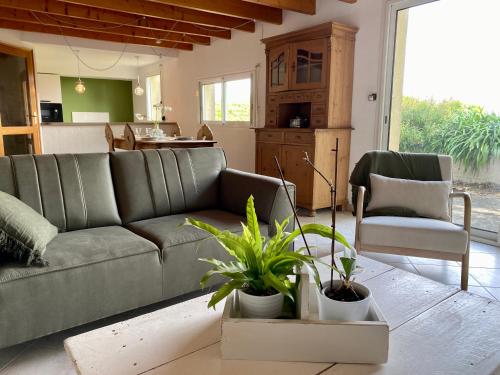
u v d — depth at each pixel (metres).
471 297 1.26
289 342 0.93
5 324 1.43
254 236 1.05
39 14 5.09
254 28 5.35
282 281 1.00
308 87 4.09
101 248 1.70
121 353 0.97
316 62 3.97
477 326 1.08
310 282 1.09
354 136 4.10
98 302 1.65
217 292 0.96
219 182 2.64
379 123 3.84
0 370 1.51
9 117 5.48
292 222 2.34
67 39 6.23
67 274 1.55
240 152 5.98
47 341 1.71
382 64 3.73
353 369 0.91
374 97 3.84
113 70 9.19
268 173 4.54
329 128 3.93
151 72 8.80
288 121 4.62
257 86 5.46
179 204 2.44
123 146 5.01
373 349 0.92
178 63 7.46
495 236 3.06
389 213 2.45
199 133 5.18
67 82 9.91
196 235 1.96
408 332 1.05
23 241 1.49
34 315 1.49
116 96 10.64
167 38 6.00
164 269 1.84
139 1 4.57
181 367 0.92
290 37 4.20
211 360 0.94
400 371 0.89
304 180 4.04
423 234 2.13
